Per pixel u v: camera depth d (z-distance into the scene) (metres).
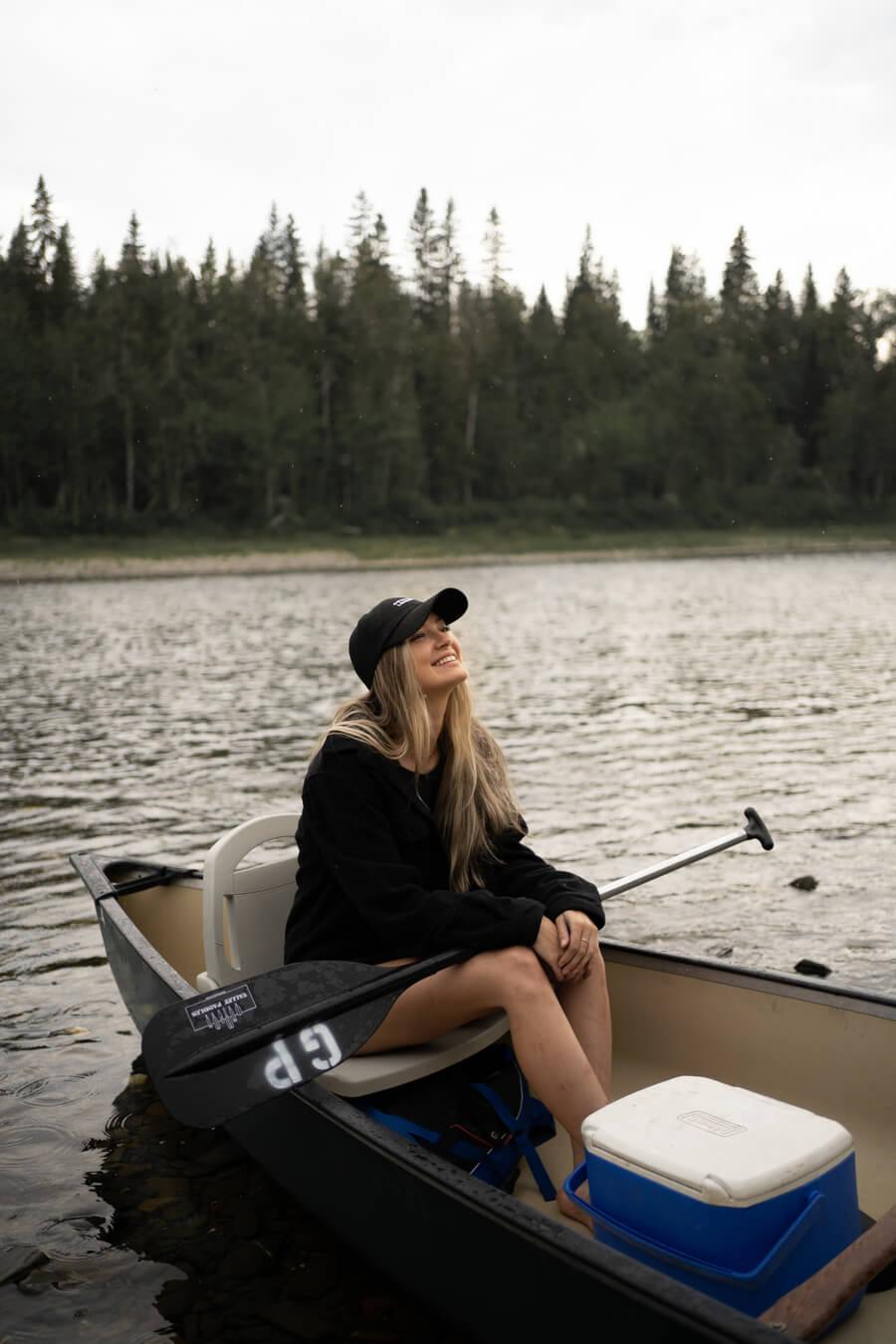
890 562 60.09
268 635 22.83
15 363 73.31
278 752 9.91
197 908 3.95
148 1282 2.64
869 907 5.38
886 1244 1.88
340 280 88.75
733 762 9.12
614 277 107.50
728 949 4.88
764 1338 1.61
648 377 96.12
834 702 12.45
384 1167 2.28
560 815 7.36
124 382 75.81
